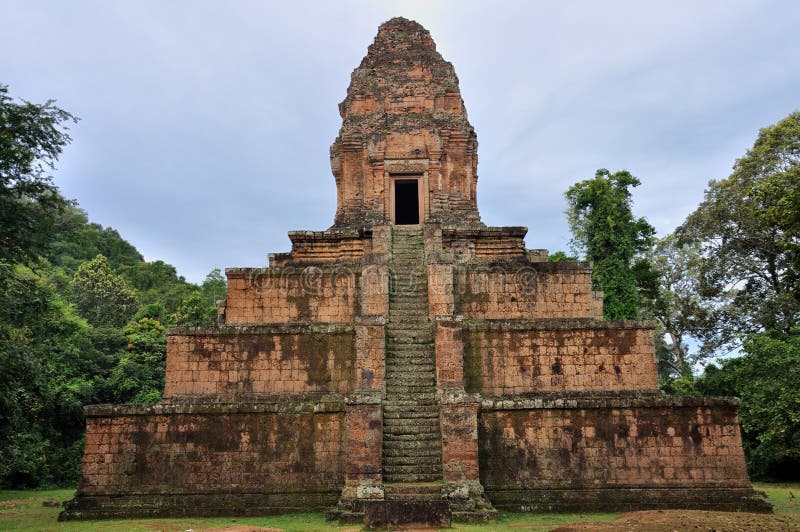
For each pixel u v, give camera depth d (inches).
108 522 632.4
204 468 685.3
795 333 1151.0
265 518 641.6
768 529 527.2
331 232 944.3
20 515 744.3
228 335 774.5
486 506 612.7
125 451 689.6
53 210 804.6
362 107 1086.4
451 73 1107.3
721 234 1453.0
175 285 3142.2
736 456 692.1
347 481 636.1
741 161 1422.2
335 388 757.9
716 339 1504.7
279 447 689.0
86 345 1662.2
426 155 1042.1
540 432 696.4
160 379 1665.8
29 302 892.0
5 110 709.3
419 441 675.4
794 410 1010.1
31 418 1333.7
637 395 754.8
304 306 848.3
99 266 2527.1
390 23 1142.3
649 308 1632.6
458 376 729.6
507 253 941.2
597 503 669.3
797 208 679.1
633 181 1536.7
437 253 857.5
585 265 853.8
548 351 770.8
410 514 546.9
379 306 821.9
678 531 515.5
